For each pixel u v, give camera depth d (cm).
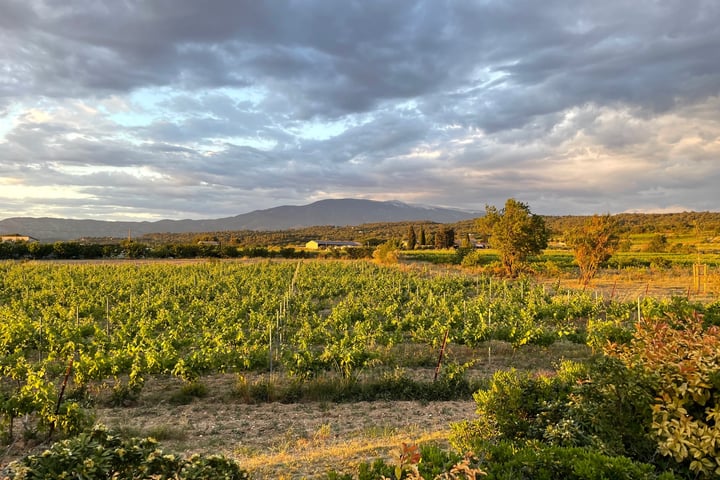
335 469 606
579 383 579
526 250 3594
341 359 1140
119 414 954
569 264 4722
